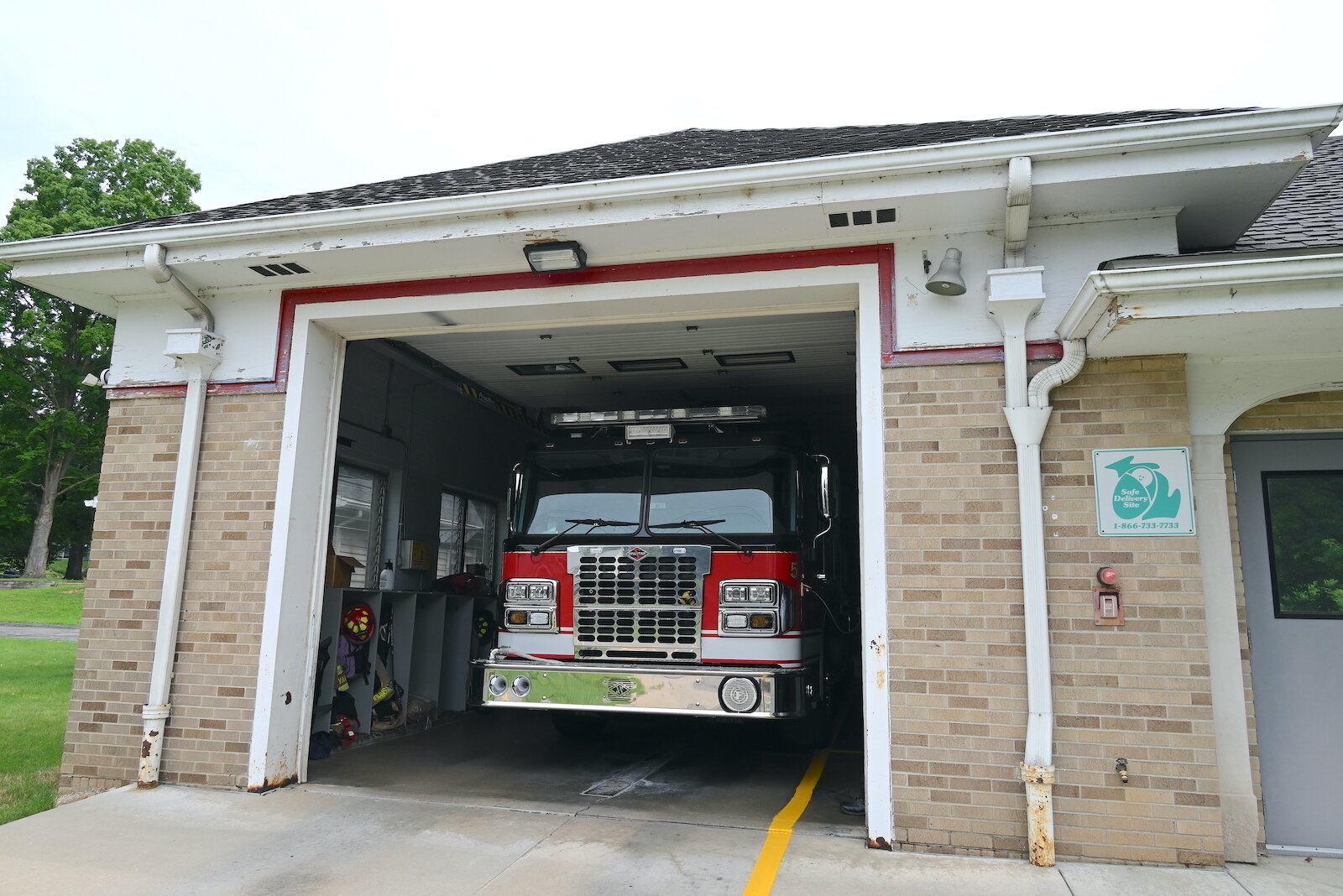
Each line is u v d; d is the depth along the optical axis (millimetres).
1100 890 4414
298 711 6457
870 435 5430
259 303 6750
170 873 4695
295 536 6434
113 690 6473
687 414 7148
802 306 6031
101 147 34812
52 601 32312
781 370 8852
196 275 6547
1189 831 4715
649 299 6031
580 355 8406
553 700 6332
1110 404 5148
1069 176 4879
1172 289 4352
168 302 6969
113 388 6926
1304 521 5297
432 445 10453
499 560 12430
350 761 7316
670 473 7004
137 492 6719
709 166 6059
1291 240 5844
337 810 5750
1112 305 4504
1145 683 4867
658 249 5902
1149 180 4863
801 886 4480
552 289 6195
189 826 5406
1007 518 5160
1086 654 4949
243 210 7102
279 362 6629
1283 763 5105
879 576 5258
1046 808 4762
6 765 7879
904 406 5414
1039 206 5199
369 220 5812
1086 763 4855
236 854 4965
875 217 5359
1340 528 5254
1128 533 5012
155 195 35344
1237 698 4957
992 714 4996
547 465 7297
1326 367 5082
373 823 5492
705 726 9281
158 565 6562
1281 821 5051
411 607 9023
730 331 7523
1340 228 6031
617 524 6859
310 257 6145
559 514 7055
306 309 6664
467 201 5613
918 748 5055
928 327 5461
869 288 5613
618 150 8219
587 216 5520
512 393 10055
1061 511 5105
